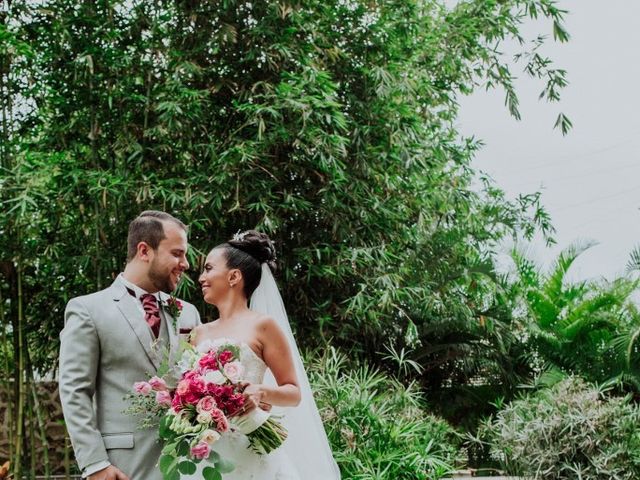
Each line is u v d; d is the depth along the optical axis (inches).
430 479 160.7
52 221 193.2
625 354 310.7
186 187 193.9
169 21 210.1
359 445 160.4
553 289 344.2
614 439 164.4
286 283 220.4
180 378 93.3
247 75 214.4
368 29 231.8
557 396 175.2
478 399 317.7
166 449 87.7
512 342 322.3
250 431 96.3
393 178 235.9
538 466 165.9
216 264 106.5
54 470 233.3
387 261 230.7
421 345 307.0
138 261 96.0
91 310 93.0
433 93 262.8
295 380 104.0
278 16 211.6
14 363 199.8
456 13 262.4
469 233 285.6
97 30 195.6
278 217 210.4
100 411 92.4
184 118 200.8
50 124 201.8
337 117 197.5
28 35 202.8
